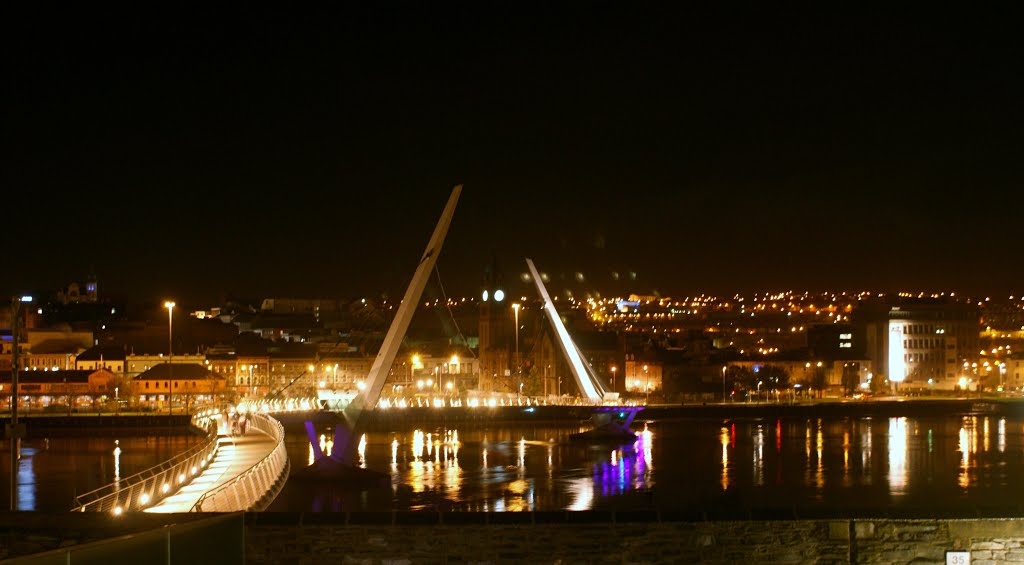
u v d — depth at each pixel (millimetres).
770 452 153625
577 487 113000
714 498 103875
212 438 101125
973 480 119188
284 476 85688
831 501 101875
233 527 31359
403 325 110125
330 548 36875
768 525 37344
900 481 118312
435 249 109438
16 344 58219
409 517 37312
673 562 37344
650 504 98938
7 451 158000
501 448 162250
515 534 37156
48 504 97250
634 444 168625
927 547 37031
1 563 23000
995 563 36844
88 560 24672
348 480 111938
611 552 37281
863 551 37188
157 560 27062
